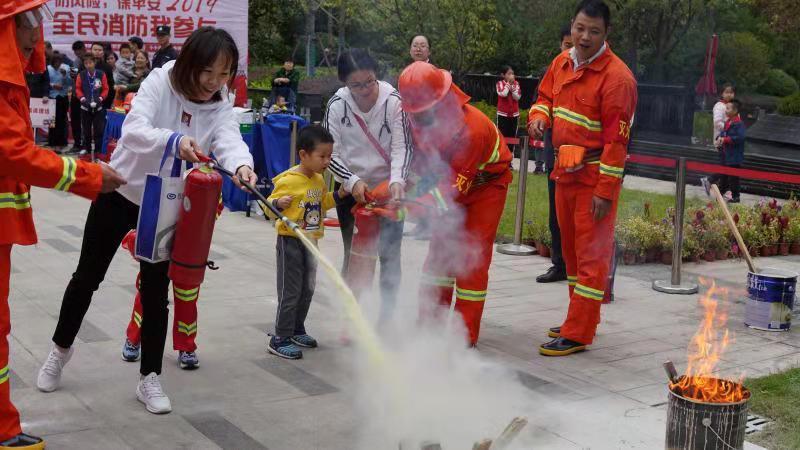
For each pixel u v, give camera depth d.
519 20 23.89
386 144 5.04
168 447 3.76
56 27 15.55
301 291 5.09
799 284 7.35
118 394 4.35
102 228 4.12
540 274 7.45
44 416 4.04
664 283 7.15
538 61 24.08
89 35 15.77
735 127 12.82
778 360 5.21
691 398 3.50
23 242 3.50
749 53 26.78
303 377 4.68
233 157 4.09
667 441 3.55
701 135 19.50
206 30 3.87
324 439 3.89
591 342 5.30
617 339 5.62
